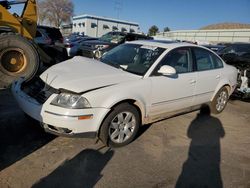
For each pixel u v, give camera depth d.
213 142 4.46
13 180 2.97
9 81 6.57
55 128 3.53
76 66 4.24
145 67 4.21
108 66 4.33
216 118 5.66
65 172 3.20
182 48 4.77
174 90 4.45
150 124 4.91
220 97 5.81
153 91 4.10
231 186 3.28
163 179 3.27
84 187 2.97
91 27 43.62
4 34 6.49
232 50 8.11
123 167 3.43
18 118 4.59
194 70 4.92
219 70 5.53
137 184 3.12
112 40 13.33
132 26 47.00
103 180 3.13
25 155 3.48
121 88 3.71
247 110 6.51
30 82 4.13
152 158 3.73
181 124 5.10
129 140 4.02
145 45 4.77
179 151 4.01
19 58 6.76
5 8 7.35
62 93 3.47
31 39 7.75
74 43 12.61
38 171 3.17
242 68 7.02
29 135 4.02
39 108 3.52
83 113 3.40
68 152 3.64
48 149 3.67
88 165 3.39
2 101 5.44
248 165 3.80
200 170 3.55
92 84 3.59
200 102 5.25
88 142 3.96
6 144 3.71
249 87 6.88
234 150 4.24
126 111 3.84
